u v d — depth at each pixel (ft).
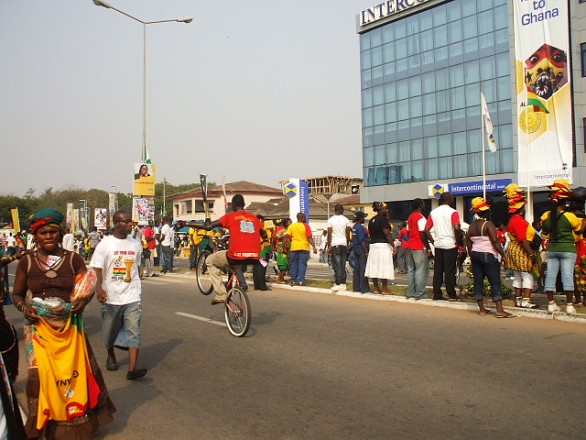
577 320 27.68
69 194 274.77
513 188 31.09
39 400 13.38
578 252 30.68
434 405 16.67
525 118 47.80
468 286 35.81
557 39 46.60
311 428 15.11
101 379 14.87
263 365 21.68
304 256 46.62
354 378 19.61
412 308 33.96
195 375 20.66
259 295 42.24
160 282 54.80
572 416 15.48
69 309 13.99
